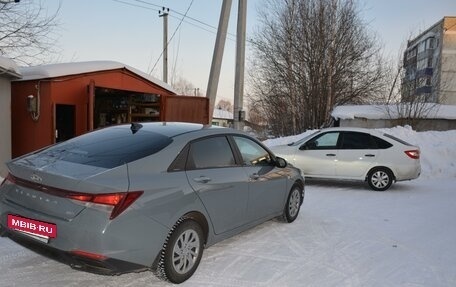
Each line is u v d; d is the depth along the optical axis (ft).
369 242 18.31
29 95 35.68
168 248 12.78
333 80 77.15
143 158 12.81
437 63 173.47
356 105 75.20
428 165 41.52
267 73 82.79
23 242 12.37
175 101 45.01
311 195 29.32
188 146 14.34
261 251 16.66
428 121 68.54
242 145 17.40
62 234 11.32
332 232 19.71
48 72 34.19
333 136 33.35
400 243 18.29
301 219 22.06
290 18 78.59
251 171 17.20
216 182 14.84
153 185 12.36
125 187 11.59
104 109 48.70
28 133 36.09
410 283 13.96
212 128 16.29
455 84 171.63
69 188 11.34
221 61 45.57
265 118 90.99
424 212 24.49
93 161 12.67
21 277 13.39
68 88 36.11
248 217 17.12
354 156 32.24
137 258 11.81
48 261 14.76
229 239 18.10
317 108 77.20
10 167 13.12
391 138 32.48
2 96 31.50
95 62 39.09
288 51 78.89
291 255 16.31
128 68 41.37
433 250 17.46
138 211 11.71
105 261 11.10
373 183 31.94
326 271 14.78
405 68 73.56
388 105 70.90
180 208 13.12
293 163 33.32
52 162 12.78
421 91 67.72
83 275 13.71
